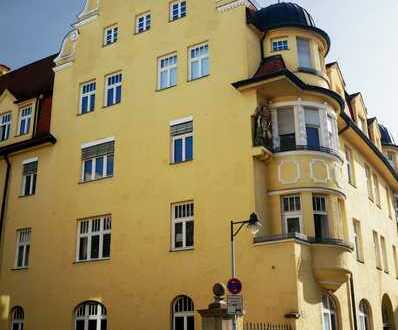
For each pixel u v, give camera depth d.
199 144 22.50
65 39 29.38
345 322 22.14
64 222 25.78
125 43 26.72
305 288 19.00
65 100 28.08
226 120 22.05
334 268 19.95
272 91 21.97
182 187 22.39
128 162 24.50
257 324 16.78
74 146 26.81
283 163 21.48
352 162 27.72
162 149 23.58
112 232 23.95
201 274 20.73
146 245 22.67
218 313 14.75
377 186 32.25
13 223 27.95
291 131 22.02
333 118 23.33
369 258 27.09
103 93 26.69
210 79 23.11
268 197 21.38
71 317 23.89
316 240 20.17
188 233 21.84
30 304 25.61
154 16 26.16
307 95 22.41
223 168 21.50
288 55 23.22
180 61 24.39
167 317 21.11
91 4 29.08
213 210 21.23
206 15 24.22
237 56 22.64
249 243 19.80
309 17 24.41
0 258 27.70
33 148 28.41
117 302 22.70
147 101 24.84
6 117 31.17
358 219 26.62
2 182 29.38
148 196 23.31
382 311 28.67
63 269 24.98
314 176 21.27
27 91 31.52
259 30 23.69
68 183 26.34
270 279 18.94
